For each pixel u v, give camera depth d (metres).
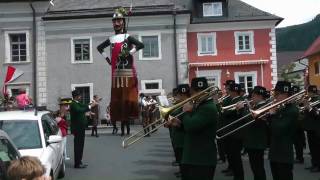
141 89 32.75
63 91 32.81
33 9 32.66
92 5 33.56
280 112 7.84
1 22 32.72
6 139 6.03
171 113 7.08
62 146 11.09
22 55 32.97
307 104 11.09
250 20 35.53
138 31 32.91
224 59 35.72
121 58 8.02
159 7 32.88
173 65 32.88
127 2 33.41
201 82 6.50
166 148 17.08
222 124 9.88
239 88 10.42
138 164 13.39
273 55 35.62
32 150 8.55
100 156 15.17
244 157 14.59
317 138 11.42
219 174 11.45
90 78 32.81
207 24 35.59
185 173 7.59
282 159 7.77
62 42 32.91
